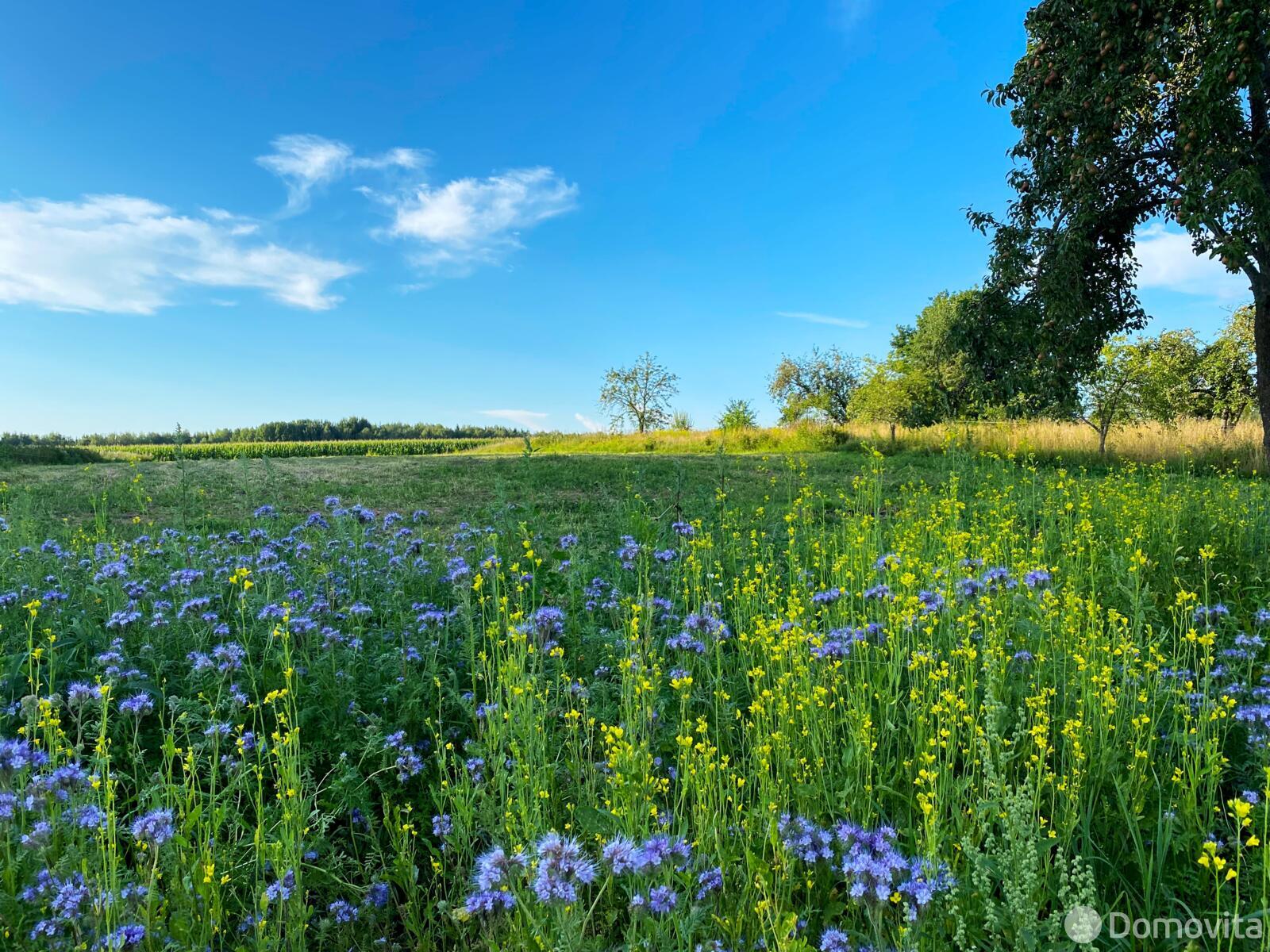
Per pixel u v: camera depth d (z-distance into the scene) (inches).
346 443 2076.8
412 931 109.3
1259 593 245.4
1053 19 659.4
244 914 106.5
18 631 185.9
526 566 243.3
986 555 217.2
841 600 198.8
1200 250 603.2
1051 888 101.8
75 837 102.4
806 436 1267.2
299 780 115.4
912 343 1686.8
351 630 195.8
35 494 457.7
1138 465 740.0
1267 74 582.6
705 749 114.5
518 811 114.3
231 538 284.4
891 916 98.2
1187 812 113.4
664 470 636.7
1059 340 735.1
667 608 211.3
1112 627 167.2
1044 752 112.6
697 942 95.3
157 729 153.8
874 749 136.9
